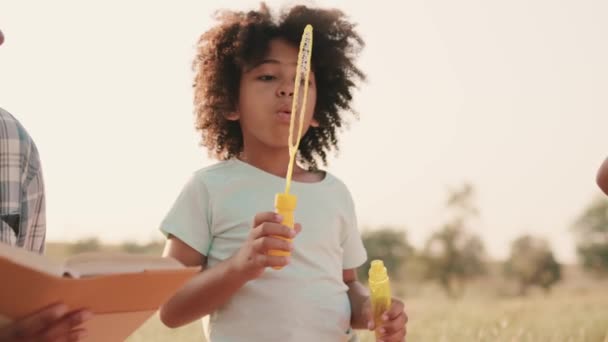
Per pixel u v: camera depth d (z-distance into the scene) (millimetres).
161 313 2699
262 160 2889
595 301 8328
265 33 2951
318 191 2908
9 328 1711
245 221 2752
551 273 34469
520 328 5422
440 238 34906
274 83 2875
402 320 2605
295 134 2848
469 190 35281
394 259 34781
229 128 3086
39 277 1641
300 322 2686
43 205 2492
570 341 5410
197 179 2826
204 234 2777
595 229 34844
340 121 3277
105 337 1954
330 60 3176
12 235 2309
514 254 34969
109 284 1762
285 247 2346
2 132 2332
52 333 1728
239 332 2654
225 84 2992
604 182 2459
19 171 2361
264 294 2672
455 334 5723
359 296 2924
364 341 4746
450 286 34094
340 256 2900
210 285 2531
